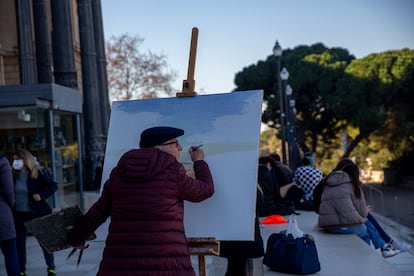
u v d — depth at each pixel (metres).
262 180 13.18
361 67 41.47
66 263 9.28
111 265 3.76
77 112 14.70
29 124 12.99
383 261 8.02
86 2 25.12
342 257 8.30
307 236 7.61
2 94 12.52
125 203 3.86
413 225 17.19
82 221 4.14
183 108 4.89
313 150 50.84
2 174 7.16
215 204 4.47
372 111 40.31
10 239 7.20
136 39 45.28
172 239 3.78
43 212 7.97
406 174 39.69
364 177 46.72
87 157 24.27
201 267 4.68
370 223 9.92
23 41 19.53
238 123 4.65
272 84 51.78
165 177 3.88
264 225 12.20
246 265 6.14
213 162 4.57
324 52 49.09
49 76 21.27
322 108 48.59
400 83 40.12
